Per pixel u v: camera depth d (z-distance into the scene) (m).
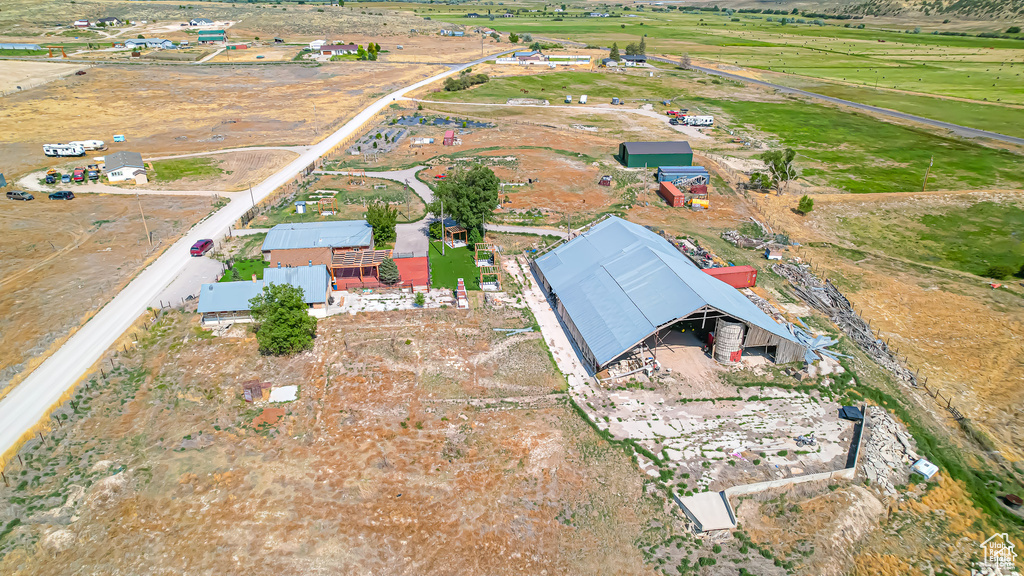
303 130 156.25
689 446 51.31
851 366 61.41
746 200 111.56
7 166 124.62
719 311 59.50
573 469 48.94
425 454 50.12
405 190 113.50
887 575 40.69
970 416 55.94
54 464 48.53
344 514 44.47
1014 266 88.06
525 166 127.69
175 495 45.81
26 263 83.00
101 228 95.25
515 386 58.66
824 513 44.59
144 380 58.81
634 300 64.19
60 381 58.28
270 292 64.06
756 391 58.09
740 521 44.28
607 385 58.62
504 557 41.72
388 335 66.69
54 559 40.84
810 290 76.94
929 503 46.41
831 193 115.69
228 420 53.59
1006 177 124.25
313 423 53.34
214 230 94.38
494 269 82.31
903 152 142.75
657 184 118.25
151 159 131.50
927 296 77.12
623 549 42.28
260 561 40.88
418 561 41.28
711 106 189.88
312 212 102.25
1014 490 47.59
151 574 39.91
